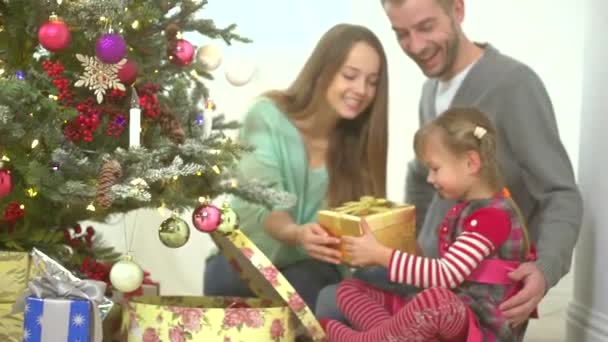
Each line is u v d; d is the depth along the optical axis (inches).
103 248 74.5
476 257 70.4
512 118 85.5
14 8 64.4
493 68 85.7
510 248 72.4
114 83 61.9
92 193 60.1
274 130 87.1
